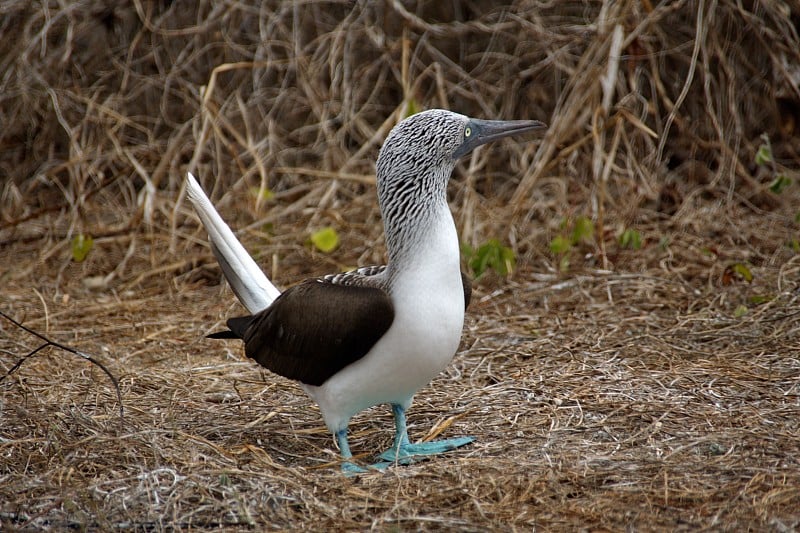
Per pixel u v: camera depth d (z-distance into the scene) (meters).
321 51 17.84
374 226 15.34
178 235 15.20
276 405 9.77
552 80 17.16
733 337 10.88
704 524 6.74
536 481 7.45
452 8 18.05
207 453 8.27
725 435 8.23
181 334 12.17
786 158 17.25
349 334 7.80
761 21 15.62
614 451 8.09
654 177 15.76
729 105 16.05
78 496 7.26
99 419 9.04
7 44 18.20
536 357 10.77
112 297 13.63
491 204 15.94
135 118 17.44
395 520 6.90
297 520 7.02
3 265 14.81
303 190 16.89
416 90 17.17
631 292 12.72
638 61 15.76
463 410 9.40
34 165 17.80
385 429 9.30
